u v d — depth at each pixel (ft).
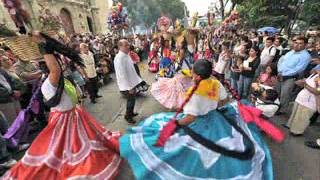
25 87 16.75
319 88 12.95
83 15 106.73
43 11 74.79
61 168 10.03
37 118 17.12
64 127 10.46
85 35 52.44
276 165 11.73
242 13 75.05
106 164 10.34
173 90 18.35
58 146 10.21
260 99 14.71
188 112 8.80
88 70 21.93
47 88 10.00
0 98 14.61
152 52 37.22
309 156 12.39
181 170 8.47
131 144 9.25
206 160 8.43
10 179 9.97
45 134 10.43
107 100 23.61
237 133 9.07
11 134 12.26
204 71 8.56
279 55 20.71
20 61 17.80
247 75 19.39
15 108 15.83
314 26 52.08
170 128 9.00
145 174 8.64
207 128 8.89
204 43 38.22
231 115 9.89
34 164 9.98
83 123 10.85
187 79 18.08
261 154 9.16
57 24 77.46
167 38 27.91
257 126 10.73
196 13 37.50
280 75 17.29
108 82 31.94
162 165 8.63
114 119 18.51
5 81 15.06
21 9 9.70
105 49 38.63
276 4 58.75
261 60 21.06
